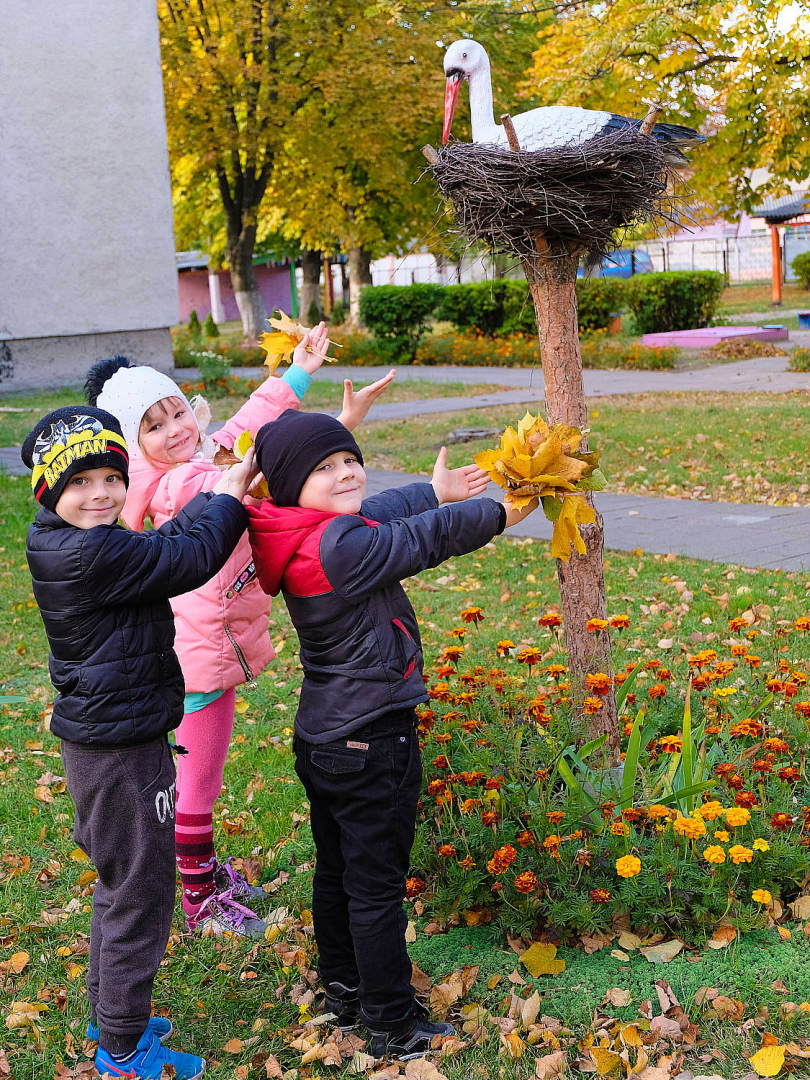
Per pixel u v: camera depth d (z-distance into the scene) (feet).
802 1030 8.31
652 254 153.28
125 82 60.39
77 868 12.33
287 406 10.41
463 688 13.05
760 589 19.43
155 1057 8.46
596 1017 8.77
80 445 7.73
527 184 9.52
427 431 41.60
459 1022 8.91
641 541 23.85
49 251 61.05
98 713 7.91
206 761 10.64
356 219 100.17
